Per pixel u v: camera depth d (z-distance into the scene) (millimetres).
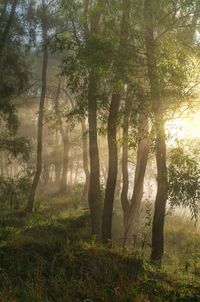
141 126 13648
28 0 22906
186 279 10969
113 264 11000
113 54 12016
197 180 11711
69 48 13047
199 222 21656
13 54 22141
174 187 11789
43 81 25016
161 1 11922
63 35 14258
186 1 11734
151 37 12156
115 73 12172
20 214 21484
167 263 13391
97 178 16297
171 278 10867
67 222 19734
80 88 14102
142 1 12273
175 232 19547
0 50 20078
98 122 17828
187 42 12391
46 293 9359
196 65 12594
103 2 12633
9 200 23359
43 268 10922
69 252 11578
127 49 12070
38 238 15141
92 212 16250
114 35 12555
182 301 8109
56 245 12953
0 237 15125
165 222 21234
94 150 16141
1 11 21906
